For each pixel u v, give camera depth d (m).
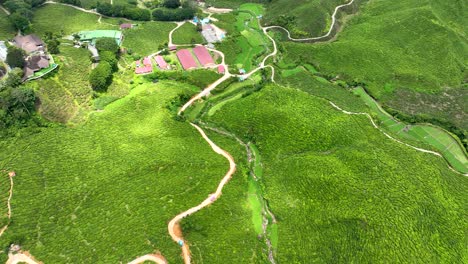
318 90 102.88
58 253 58.03
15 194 66.25
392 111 96.44
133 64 105.75
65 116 86.06
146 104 93.19
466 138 88.75
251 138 86.56
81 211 64.56
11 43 99.06
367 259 60.31
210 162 78.06
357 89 104.94
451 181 75.69
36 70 88.06
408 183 70.75
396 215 64.75
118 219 63.12
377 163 75.00
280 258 63.19
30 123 80.56
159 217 63.91
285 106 92.06
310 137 83.19
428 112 96.31
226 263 60.00
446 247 61.81
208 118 91.75
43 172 71.00
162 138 83.19
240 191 74.00
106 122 86.81
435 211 66.62
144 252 58.53
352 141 82.31
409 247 60.50
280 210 70.31
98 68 94.31
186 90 98.31
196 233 63.41
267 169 79.25
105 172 72.19
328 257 62.28
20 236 59.41
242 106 93.50
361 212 65.75
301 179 74.62
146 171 73.06
